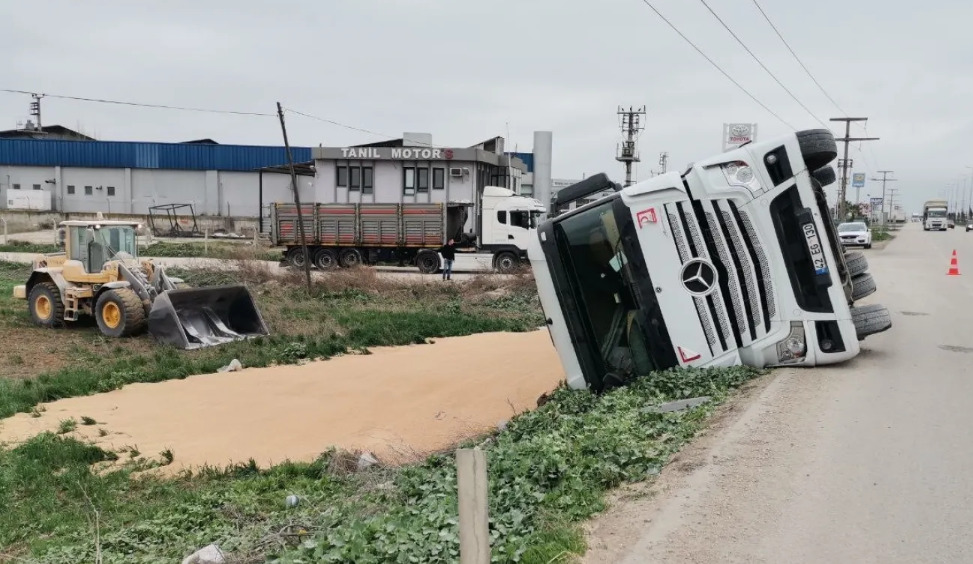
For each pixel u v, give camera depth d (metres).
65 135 80.38
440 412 12.12
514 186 53.41
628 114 51.50
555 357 16.45
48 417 11.40
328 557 4.98
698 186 9.95
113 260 18.61
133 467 9.17
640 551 4.82
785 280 9.74
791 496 5.61
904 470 6.09
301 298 24.97
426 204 37.69
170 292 16.92
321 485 8.23
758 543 4.89
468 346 18.08
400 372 14.98
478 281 28.52
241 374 14.72
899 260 33.47
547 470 6.10
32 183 66.81
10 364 14.77
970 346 11.57
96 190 66.88
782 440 6.85
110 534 6.82
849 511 5.34
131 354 15.92
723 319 9.91
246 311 18.36
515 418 10.73
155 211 66.25
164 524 7.04
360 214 38.28
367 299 25.30
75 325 19.28
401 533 5.13
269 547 6.03
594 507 5.53
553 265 10.66
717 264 9.93
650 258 10.09
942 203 87.25
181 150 66.19
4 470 8.73
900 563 4.61
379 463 9.02
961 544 4.83
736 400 8.38
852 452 6.51
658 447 6.80
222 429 11.02
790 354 9.80
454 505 5.67
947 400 8.19
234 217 62.41
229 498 7.72
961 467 6.14
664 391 9.27
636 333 10.41
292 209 38.84
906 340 12.15
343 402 12.65
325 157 46.91
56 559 6.21
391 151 46.22
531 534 5.08
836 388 8.70
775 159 9.71
